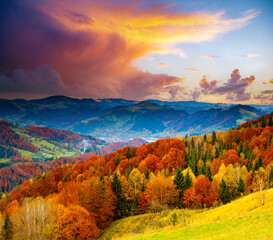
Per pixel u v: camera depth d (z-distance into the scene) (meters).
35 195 114.44
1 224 50.38
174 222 48.16
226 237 26.64
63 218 51.00
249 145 124.12
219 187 69.62
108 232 59.28
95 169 134.00
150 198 68.19
